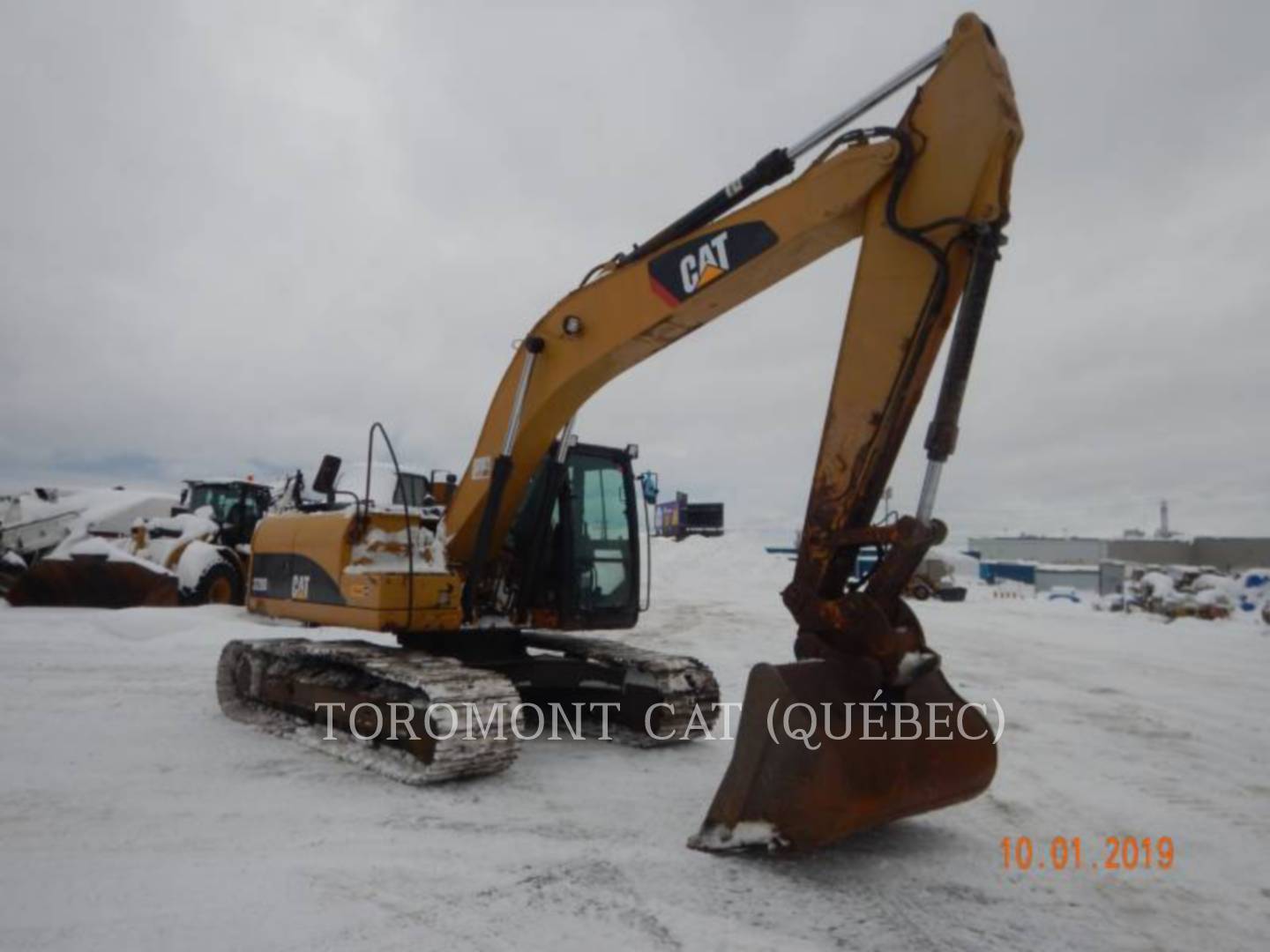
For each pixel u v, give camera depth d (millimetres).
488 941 2891
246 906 3111
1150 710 7652
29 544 14383
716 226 4504
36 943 2795
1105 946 2982
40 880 3322
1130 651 12047
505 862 3609
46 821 4012
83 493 16016
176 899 3162
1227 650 12453
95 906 3090
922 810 3664
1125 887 3541
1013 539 61000
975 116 3602
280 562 6410
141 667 8195
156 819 4070
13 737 5562
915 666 3531
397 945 2844
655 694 5859
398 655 5504
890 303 3781
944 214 3656
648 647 11656
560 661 6195
